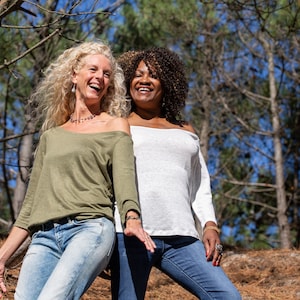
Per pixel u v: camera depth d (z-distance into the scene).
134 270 3.39
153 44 12.89
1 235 9.76
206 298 3.41
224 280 3.40
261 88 14.52
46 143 3.47
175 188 3.49
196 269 3.42
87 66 3.52
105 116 3.52
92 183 3.30
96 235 3.17
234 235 14.70
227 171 14.29
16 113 11.76
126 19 12.67
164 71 3.74
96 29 10.59
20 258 5.08
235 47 14.15
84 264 3.10
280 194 13.49
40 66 9.50
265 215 14.91
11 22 8.73
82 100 3.53
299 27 10.45
